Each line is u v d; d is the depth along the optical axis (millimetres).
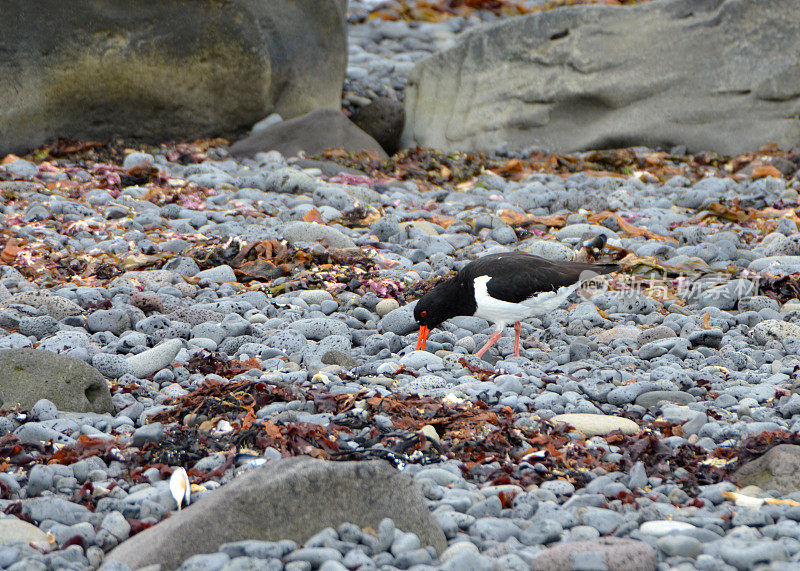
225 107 26109
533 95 28094
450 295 12367
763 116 25953
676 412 9961
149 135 25625
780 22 25875
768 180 22422
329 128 25938
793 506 7566
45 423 9062
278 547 6594
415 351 11750
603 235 15602
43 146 23953
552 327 13523
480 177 24000
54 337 11648
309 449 8461
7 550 6570
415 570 6355
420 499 7164
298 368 11305
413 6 42656
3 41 23000
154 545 6559
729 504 7785
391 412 9562
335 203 20297
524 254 12461
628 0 41406
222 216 18906
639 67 27203
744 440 8906
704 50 26656
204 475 8188
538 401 10164
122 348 11938
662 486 8133
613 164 25531
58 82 23828
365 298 14414
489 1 43000
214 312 13219
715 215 20062
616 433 9297
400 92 32656
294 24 27047
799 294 14859
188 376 11078
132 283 14641
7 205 18891
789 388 10773
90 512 7426
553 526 7105
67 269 15688
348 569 6406
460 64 29734
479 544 6977
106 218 18688
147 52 24594
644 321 14023
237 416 9484
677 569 6484
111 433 9258
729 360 11812
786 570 6320
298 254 16297
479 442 8898
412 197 21844
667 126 26750
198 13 25000
